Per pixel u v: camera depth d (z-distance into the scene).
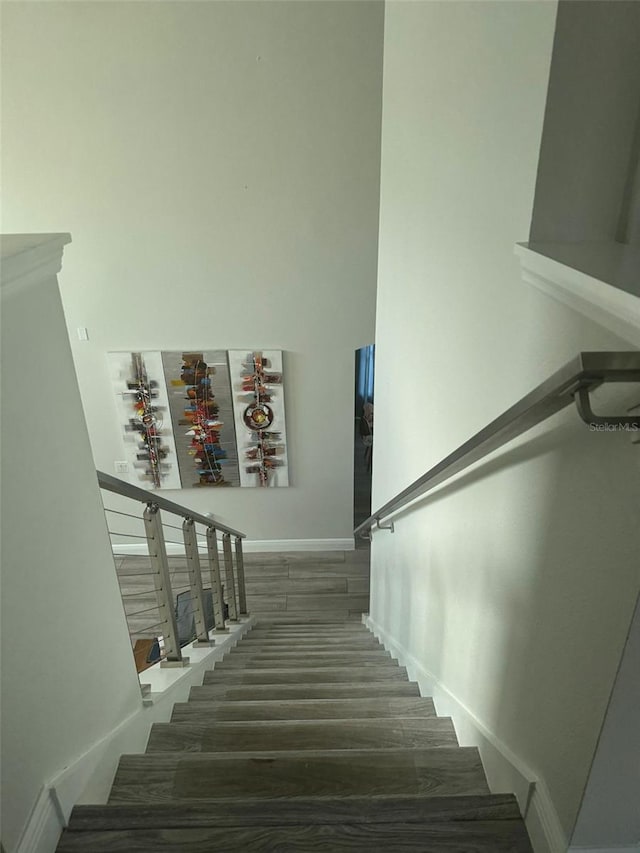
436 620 2.02
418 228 1.99
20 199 3.88
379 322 3.04
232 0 3.34
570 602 0.96
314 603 5.06
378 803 1.19
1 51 3.41
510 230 1.12
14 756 0.96
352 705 1.98
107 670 1.40
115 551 5.56
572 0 0.84
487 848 1.12
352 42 3.47
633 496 0.76
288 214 4.02
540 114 0.93
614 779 0.93
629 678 0.82
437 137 1.67
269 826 1.15
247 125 3.71
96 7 3.32
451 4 1.47
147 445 4.89
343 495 5.28
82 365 4.53
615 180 0.97
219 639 3.12
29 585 1.02
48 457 1.10
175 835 1.13
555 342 0.96
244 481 5.12
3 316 0.94
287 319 4.41
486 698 1.46
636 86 0.90
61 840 1.11
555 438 0.99
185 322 4.39
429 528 2.10
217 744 1.66
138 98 3.60
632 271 0.79
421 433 2.10
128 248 4.10
